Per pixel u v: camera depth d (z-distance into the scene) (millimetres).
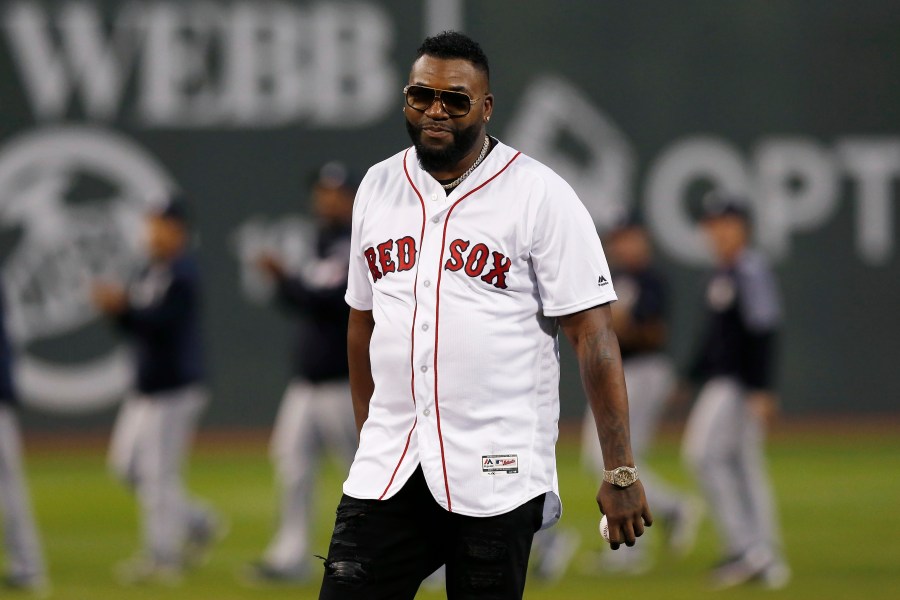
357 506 14883
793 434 61531
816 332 62844
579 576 33312
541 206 14594
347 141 60719
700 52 62406
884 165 62938
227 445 58594
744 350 32781
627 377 35969
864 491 46688
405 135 60906
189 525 34281
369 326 16094
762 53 62656
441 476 14406
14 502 31234
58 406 58531
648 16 62188
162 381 33531
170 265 33750
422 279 14648
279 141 60469
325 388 31406
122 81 59562
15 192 58469
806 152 62719
